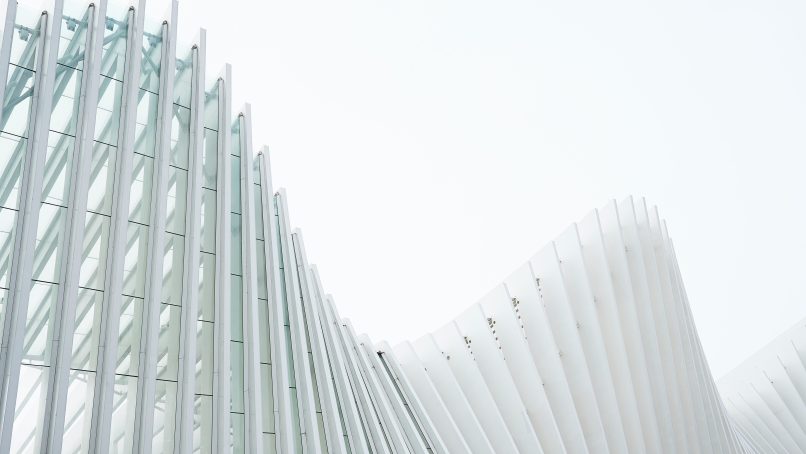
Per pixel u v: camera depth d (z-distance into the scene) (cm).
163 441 1586
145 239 1705
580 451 2744
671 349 3091
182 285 1738
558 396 2836
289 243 2122
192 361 1655
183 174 1839
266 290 1948
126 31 1847
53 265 1548
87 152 1634
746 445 4788
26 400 1434
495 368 2898
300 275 2181
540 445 2730
